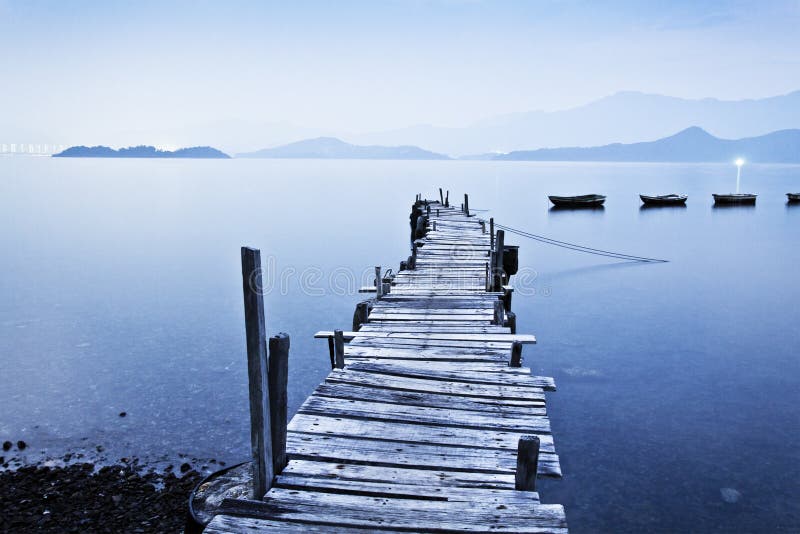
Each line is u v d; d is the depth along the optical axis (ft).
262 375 16.22
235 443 37.47
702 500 32.42
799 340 61.21
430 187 363.15
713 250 126.82
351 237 142.10
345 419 22.17
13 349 56.54
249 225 168.55
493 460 19.07
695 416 42.73
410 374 27.12
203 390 46.19
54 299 79.05
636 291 85.87
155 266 106.11
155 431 39.04
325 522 15.30
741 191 333.01
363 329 35.88
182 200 265.95
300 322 66.95
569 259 114.83
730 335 63.21
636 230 160.66
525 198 270.67
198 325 65.72
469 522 15.35
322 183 417.69
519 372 27.40
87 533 27.30
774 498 32.50
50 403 43.55
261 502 16.12
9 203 248.32
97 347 57.26
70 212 209.87
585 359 55.16
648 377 50.42
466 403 23.86
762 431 40.42
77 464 34.55
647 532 29.66
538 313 72.64
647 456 37.17
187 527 18.80
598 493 33.12
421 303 43.19
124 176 530.27
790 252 123.85
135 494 30.99
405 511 15.83
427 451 19.65
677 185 399.44
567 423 41.68
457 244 74.28
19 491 31.07
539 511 15.84
